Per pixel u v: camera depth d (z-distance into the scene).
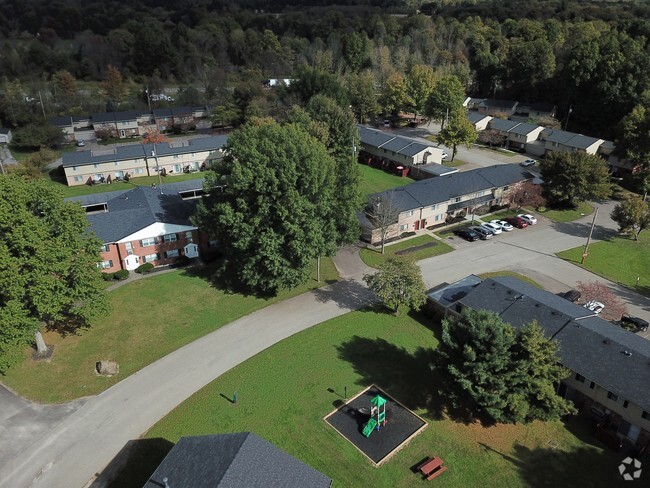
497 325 34.91
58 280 39.25
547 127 107.25
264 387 39.72
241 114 124.81
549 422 36.94
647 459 33.94
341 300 52.28
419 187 71.38
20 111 127.88
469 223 71.62
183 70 172.50
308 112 90.19
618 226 70.62
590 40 113.06
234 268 55.62
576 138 95.81
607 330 40.50
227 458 26.25
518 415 33.47
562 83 117.06
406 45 162.50
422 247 64.38
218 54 179.12
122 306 50.19
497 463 33.47
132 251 57.62
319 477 27.05
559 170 73.94
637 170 82.44
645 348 38.28
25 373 40.50
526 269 58.88
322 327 47.38
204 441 28.39
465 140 94.19
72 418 36.53
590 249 63.91
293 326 47.66
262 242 47.81
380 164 95.31
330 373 41.38
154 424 36.06
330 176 51.78
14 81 146.62
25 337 37.44
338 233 54.38
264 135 54.19
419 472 32.56
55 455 33.47
